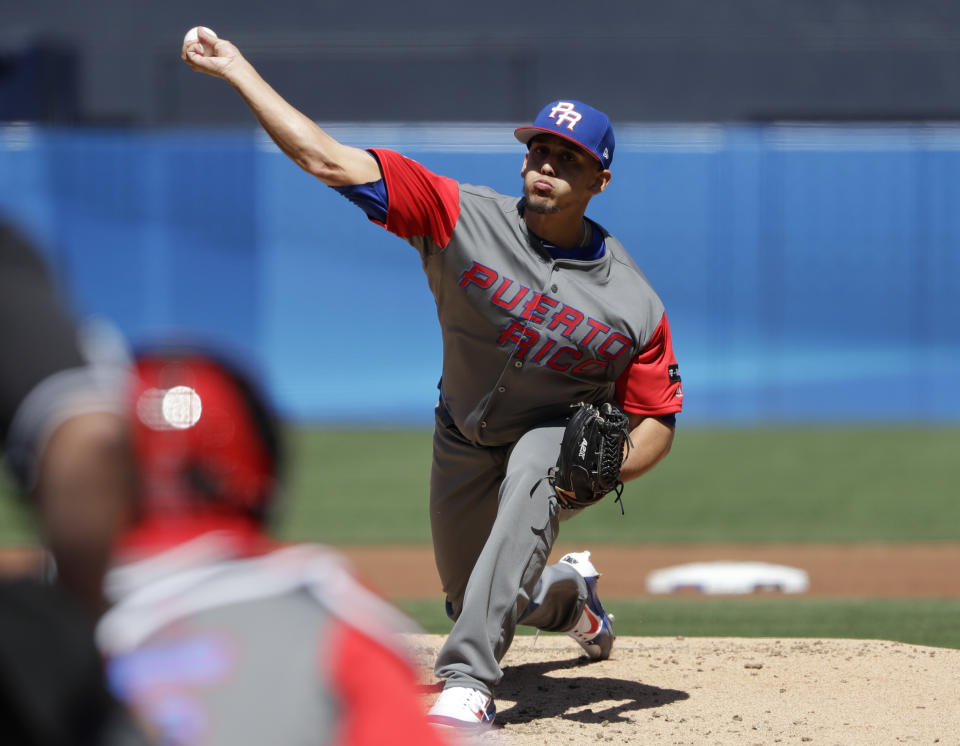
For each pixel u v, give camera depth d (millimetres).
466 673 14164
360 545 35688
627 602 27828
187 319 71250
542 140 15297
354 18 98250
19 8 96125
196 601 4738
